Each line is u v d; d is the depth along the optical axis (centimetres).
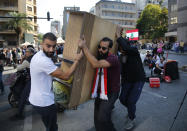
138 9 8325
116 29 286
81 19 246
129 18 7275
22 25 4206
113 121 366
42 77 208
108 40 240
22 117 400
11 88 445
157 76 784
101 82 250
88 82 253
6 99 535
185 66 1091
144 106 458
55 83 271
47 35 206
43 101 209
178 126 342
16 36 4606
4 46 4519
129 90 327
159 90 620
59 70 206
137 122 362
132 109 322
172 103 479
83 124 359
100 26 247
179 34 3466
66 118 388
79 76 235
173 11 3959
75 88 235
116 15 7162
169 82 746
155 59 1091
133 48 304
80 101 251
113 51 293
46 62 201
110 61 236
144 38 5544
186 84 708
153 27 4950
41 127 352
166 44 3045
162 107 449
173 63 793
